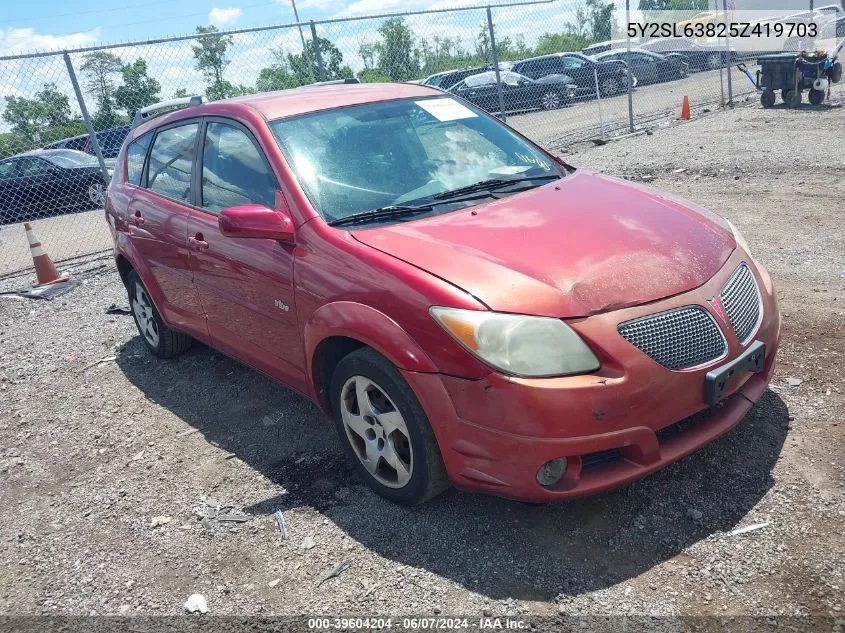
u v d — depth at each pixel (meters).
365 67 11.06
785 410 3.75
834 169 8.72
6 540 3.60
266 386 4.89
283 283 3.63
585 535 3.05
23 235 12.12
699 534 2.97
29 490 4.04
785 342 4.49
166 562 3.26
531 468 2.76
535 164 4.28
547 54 14.89
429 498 3.21
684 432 3.05
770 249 6.28
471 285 2.92
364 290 3.16
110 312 7.13
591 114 16.91
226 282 4.13
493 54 12.36
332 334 3.31
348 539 3.22
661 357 2.87
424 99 4.50
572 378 2.75
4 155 8.85
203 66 9.71
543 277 2.94
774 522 2.97
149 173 5.08
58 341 6.48
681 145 11.75
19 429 4.80
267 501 3.60
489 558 2.99
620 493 3.27
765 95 14.66
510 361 2.76
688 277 3.08
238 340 4.26
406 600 2.83
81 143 13.80
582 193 3.78
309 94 4.42
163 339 5.41
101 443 4.45
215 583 3.08
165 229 4.66
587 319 2.82
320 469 3.81
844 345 4.34
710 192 8.55
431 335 2.91
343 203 3.64
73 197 13.39
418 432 3.05
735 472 3.32
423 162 3.99
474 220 3.44
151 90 9.59
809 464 3.30
